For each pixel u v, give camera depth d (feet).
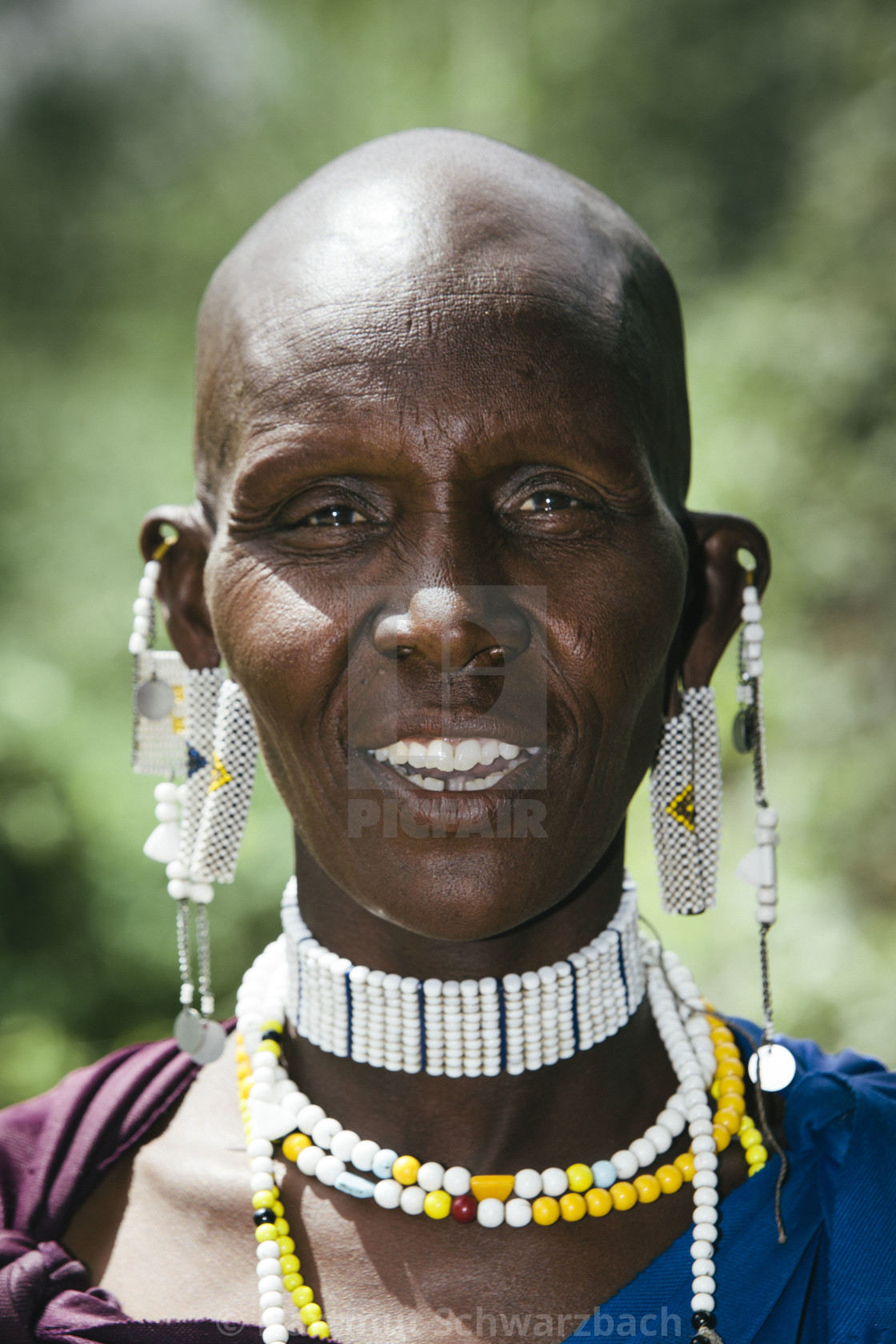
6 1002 28.17
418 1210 8.02
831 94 34.60
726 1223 7.99
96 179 40.91
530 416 7.43
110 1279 8.28
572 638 7.57
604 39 38.55
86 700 31.45
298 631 7.63
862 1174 8.08
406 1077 8.28
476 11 38.88
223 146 41.34
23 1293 7.88
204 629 9.03
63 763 29.84
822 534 29.73
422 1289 7.78
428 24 39.81
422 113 38.96
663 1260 7.80
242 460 7.93
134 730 9.14
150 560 9.04
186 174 41.09
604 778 7.82
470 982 8.16
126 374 37.63
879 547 29.60
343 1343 7.58
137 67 41.52
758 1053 8.23
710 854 9.12
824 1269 8.01
